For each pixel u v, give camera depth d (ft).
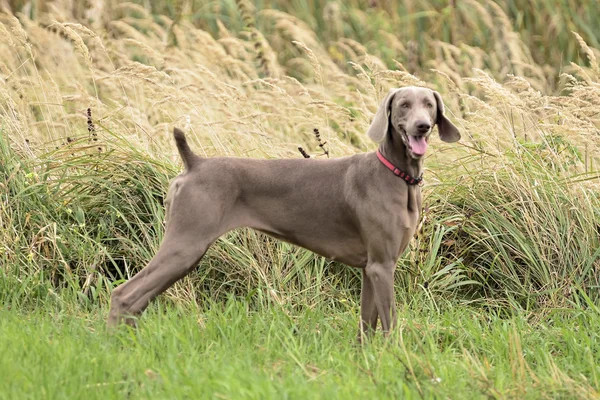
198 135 41.78
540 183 35.65
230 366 23.04
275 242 34.76
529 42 62.08
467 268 34.35
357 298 34.06
